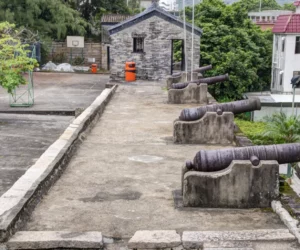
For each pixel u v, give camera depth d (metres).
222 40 27.47
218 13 29.42
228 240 5.25
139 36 23.47
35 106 18.88
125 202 6.59
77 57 36.09
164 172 8.06
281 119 15.49
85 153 9.29
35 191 6.50
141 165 8.48
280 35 31.33
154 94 18.70
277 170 6.29
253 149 6.47
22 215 5.83
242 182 6.29
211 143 10.32
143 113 14.20
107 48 35.81
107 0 40.03
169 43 23.47
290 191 6.75
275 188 6.33
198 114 10.39
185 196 6.34
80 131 10.54
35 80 27.84
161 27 23.33
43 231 5.56
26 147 12.59
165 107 15.40
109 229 5.70
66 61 36.06
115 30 23.48
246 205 6.34
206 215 6.12
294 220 5.73
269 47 33.47
